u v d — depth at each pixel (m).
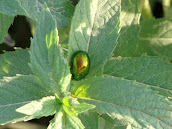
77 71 0.11
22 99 0.10
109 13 0.11
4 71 0.12
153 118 0.10
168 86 0.12
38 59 0.10
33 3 0.12
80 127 0.10
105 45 0.11
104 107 0.10
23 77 0.10
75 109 0.10
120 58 0.12
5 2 0.11
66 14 0.12
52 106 0.10
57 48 0.10
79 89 0.11
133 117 0.10
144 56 0.12
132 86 0.10
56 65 0.10
